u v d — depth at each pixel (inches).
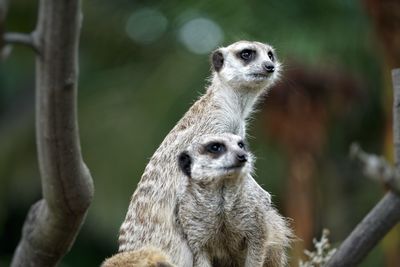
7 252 822.5
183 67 681.0
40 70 233.1
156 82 693.3
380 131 691.4
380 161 212.8
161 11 697.0
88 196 252.8
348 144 697.0
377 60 613.9
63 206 251.4
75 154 243.8
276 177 637.9
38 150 245.3
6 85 819.4
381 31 491.2
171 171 344.5
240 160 331.9
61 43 227.9
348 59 634.2
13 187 758.5
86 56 756.0
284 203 601.9
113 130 694.5
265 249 339.6
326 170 637.3
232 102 396.2
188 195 338.6
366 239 247.3
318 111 566.9
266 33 618.2
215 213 336.5
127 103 703.1
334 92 581.3
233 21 625.3
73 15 226.1
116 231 702.5
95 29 743.7
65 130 239.1
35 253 267.1
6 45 225.9
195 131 370.3
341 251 249.8
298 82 561.9
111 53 746.8
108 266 296.0
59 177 245.8
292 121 562.6
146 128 686.5
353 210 675.4
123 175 686.5
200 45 677.9
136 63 729.6
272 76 409.7
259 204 341.4
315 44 597.0
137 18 735.7
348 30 632.4
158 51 717.3
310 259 337.4
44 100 235.8
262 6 632.4
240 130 399.9
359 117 685.3
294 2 638.5
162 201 339.9
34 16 770.8
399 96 250.4
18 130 776.3
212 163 335.6
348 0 637.9
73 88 234.7
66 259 771.4
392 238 490.6
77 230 262.8
